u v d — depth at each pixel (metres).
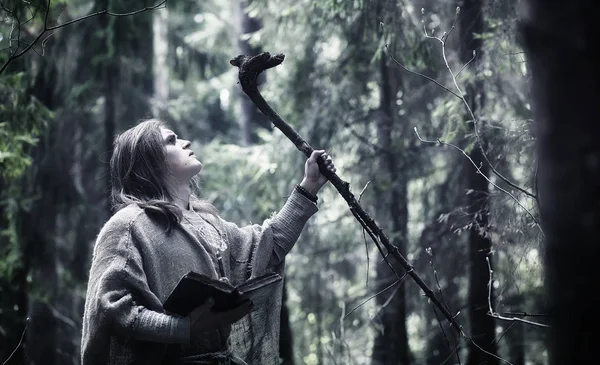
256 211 7.64
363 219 3.21
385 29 5.30
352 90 6.70
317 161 3.24
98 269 2.83
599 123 1.82
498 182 4.91
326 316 8.45
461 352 7.06
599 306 1.84
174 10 8.02
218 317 2.65
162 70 11.55
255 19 9.07
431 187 6.88
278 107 7.17
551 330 1.93
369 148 6.61
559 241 1.87
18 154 5.64
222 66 10.50
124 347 2.79
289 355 6.71
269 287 2.74
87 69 8.25
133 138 3.12
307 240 8.32
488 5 4.91
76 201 8.15
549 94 1.88
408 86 6.51
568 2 1.85
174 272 2.89
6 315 6.86
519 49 4.62
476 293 5.10
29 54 6.41
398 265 6.46
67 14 8.34
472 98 5.00
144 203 2.97
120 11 7.46
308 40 7.13
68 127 8.32
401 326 6.54
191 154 3.17
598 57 1.82
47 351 7.65
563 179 1.85
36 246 7.56
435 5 6.04
